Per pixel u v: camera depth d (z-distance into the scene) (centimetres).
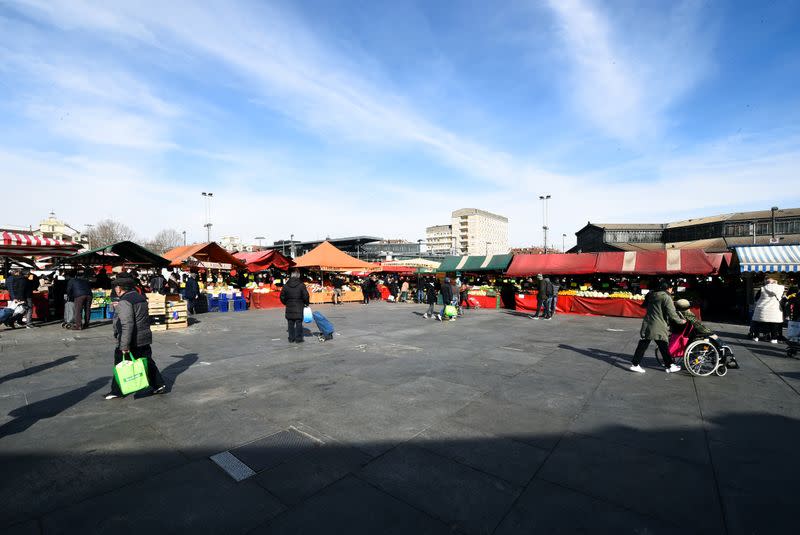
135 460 348
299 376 623
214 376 620
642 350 663
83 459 349
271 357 759
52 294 1266
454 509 283
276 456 358
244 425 427
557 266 1814
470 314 1620
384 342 930
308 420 443
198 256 1848
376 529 260
